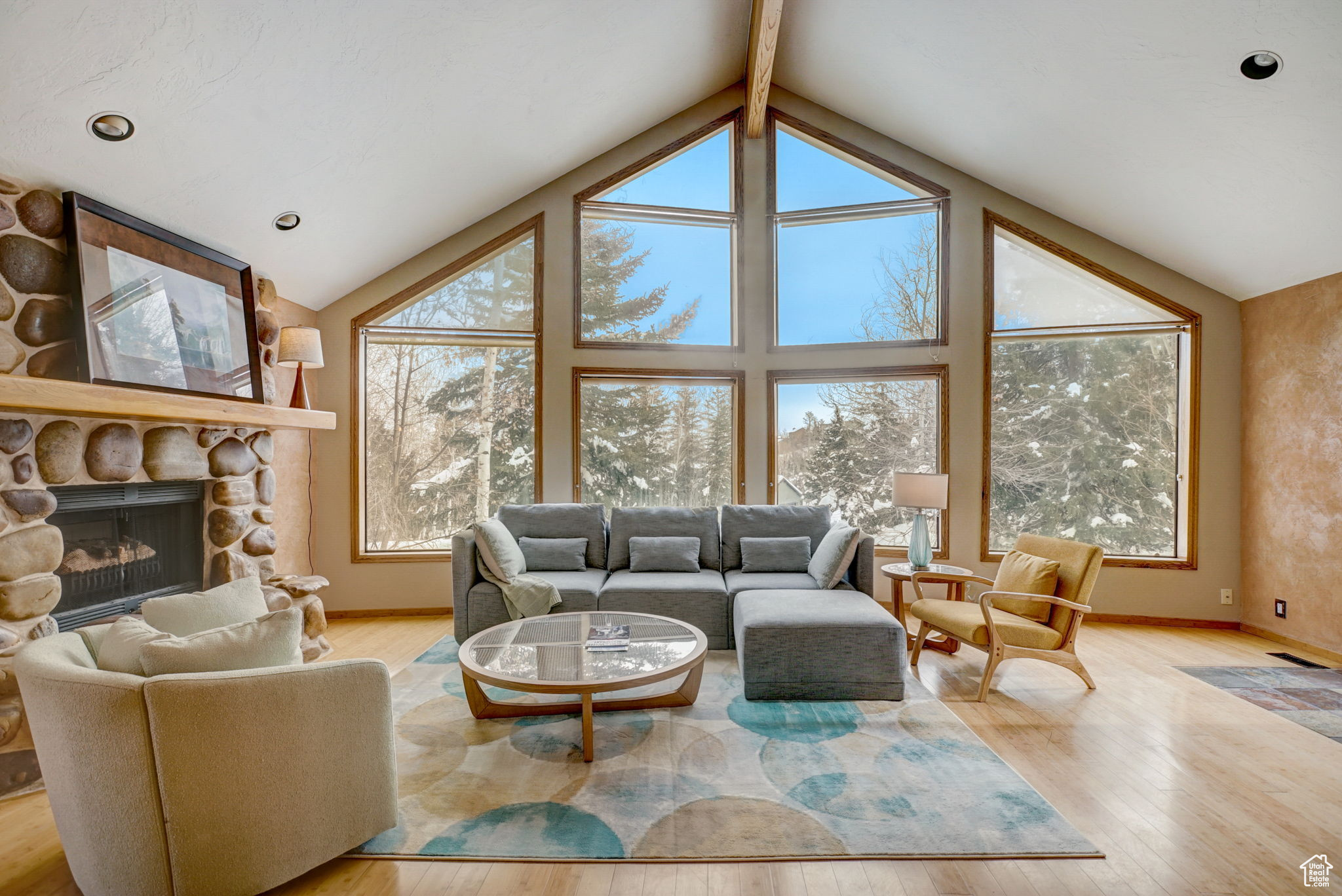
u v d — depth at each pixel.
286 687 1.71
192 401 2.98
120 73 2.42
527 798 2.16
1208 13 2.80
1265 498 4.15
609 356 4.97
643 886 1.72
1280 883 1.72
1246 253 3.92
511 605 3.73
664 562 4.15
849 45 4.22
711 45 4.47
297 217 3.72
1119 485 4.60
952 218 4.83
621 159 5.02
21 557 2.42
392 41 3.01
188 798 1.59
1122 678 3.39
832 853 1.85
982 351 4.77
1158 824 2.01
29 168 2.54
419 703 3.03
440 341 4.90
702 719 2.84
